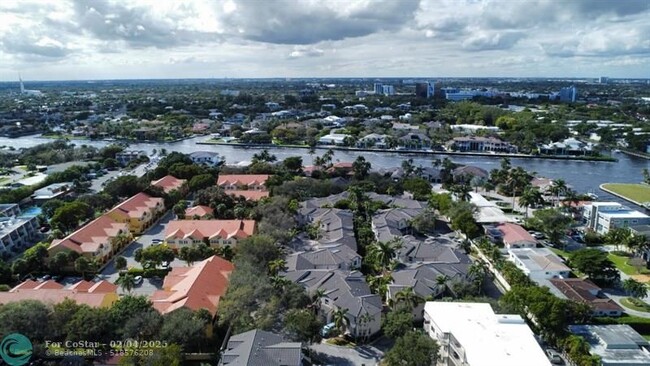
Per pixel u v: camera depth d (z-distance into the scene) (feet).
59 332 255.70
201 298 298.35
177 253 423.23
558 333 280.10
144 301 276.62
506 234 453.99
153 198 543.80
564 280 359.87
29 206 569.23
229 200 528.22
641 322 305.94
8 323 246.68
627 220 474.90
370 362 268.21
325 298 316.19
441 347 253.65
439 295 335.26
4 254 418.31
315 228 455.22
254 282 302.45
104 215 463.01
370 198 551.18
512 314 287.07
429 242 424.05
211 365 245.86
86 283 336.49
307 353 269.64
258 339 243.40
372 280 348.38
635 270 402.11
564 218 470.39
